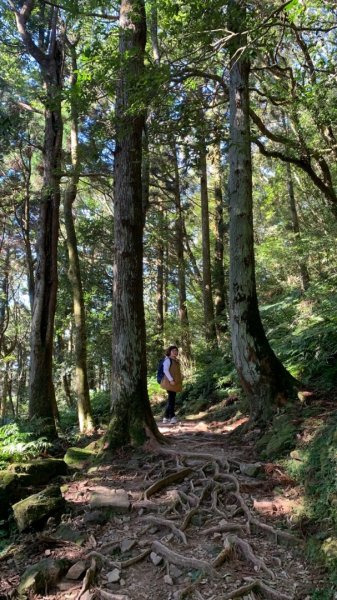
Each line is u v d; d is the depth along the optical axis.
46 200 10.66
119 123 7.36
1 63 14.34
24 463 6.46
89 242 18.16
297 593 3.62
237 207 7.39
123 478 6.18
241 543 4.25
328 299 10.08
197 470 5.98
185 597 3.66
